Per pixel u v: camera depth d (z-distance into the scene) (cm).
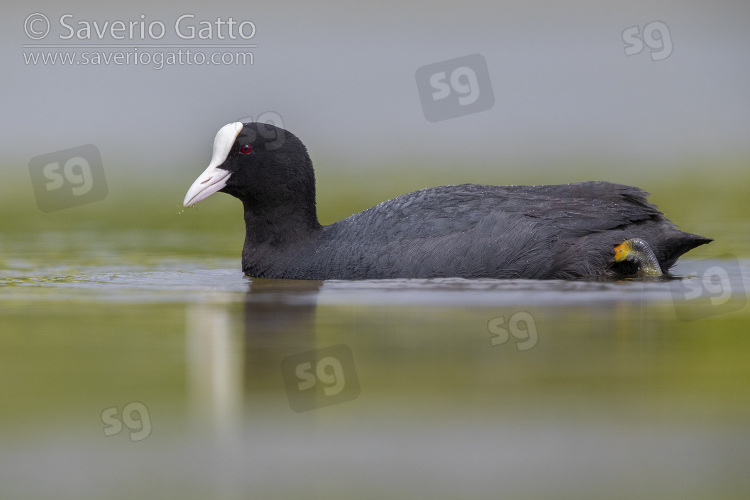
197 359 1095
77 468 827
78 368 1063
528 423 905
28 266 1714
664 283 1455
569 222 1487
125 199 2506
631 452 850
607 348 1126
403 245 1500
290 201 1606
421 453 852
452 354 1102
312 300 1383
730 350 1118
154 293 1466
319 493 779
